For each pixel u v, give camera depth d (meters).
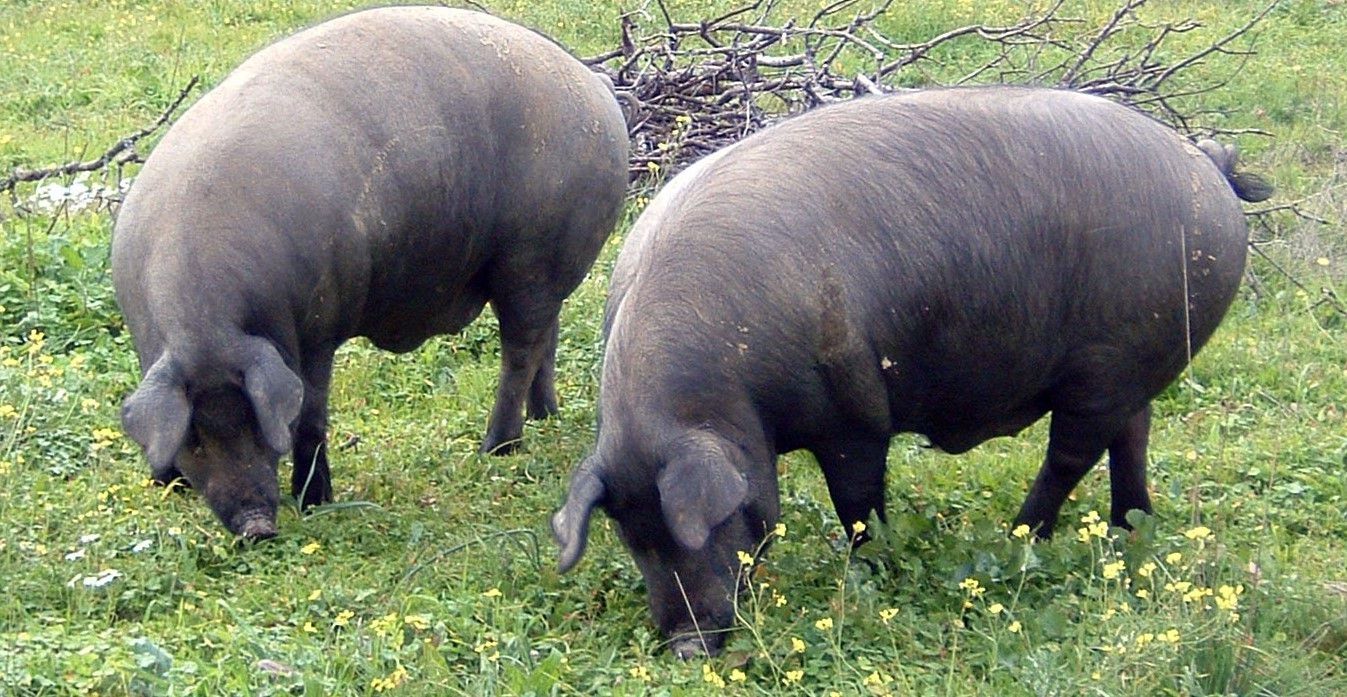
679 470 6.29
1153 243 7.12
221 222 7.67
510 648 6.59
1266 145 15.05
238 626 6.77
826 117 7.28
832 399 6.93
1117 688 6.03
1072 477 7.71
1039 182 7.04
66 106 16.86
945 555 7.34
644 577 6.84
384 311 8.70
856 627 6.80
